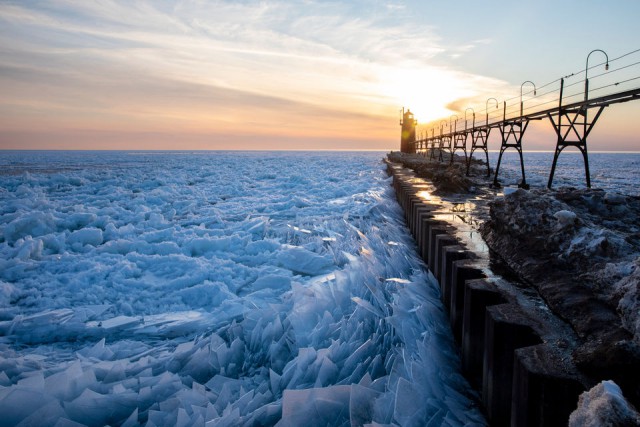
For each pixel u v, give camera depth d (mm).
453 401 3555
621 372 2238
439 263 6043
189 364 5059
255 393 4574
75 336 5953
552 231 4816
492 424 3152
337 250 9453
